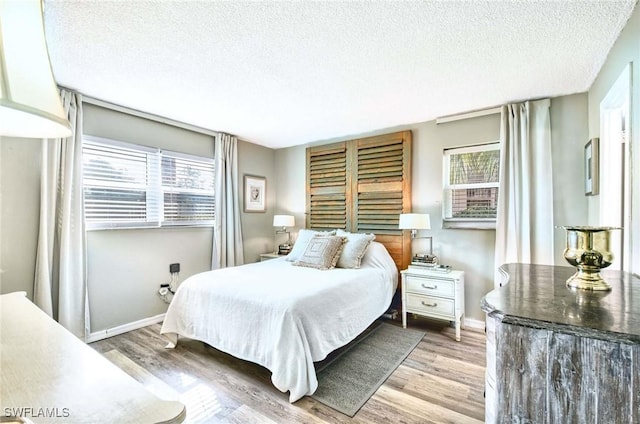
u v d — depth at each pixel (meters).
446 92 2.60
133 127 3.05
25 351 0.83
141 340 2.77
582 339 0.84
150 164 3.20
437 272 3.01
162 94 2.62
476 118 3.13
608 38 1.77
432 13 1.54
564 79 2.34
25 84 0.53
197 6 1.47
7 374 0.70
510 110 2.84
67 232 2.50
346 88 2.51
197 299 2.43
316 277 2.62
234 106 2.94
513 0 1.44
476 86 2.47
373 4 1.47
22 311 1.21
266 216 4.66
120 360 2.39
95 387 0.65
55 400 0.60
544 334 0.88
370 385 2.05
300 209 4.55
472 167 3.25
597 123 2.29
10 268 2.30
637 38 1.49
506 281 1.47
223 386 2.03
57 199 2.50
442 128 3.33
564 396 0.86
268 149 4.73
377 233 3.71
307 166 4.39
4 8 0.51
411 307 3.06
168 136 3.37
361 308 2.57
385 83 2.41
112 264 2.90
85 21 1.58
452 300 2.82
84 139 2.69
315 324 2.02
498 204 2.88
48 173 2.42
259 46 1.85
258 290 2.21
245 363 2.34
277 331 1.92
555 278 1.53
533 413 0.89
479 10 1.52
